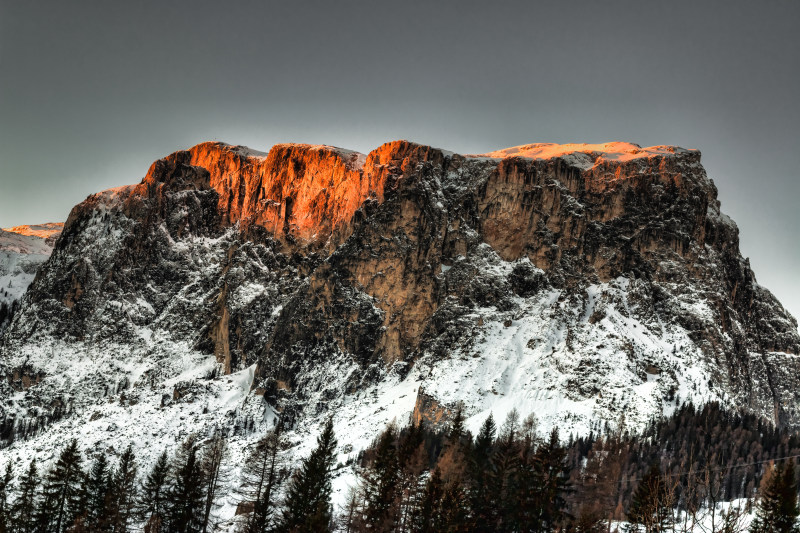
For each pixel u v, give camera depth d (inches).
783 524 6166.3
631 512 6668.3
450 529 6796.3
